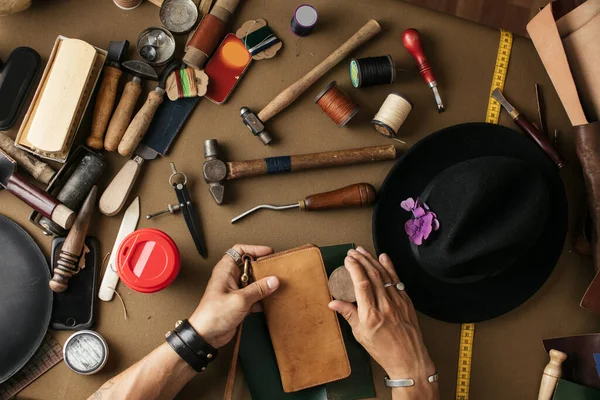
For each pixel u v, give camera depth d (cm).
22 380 112
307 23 113
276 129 117
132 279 106
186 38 117
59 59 108
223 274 106
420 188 114
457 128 113
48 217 109
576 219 119
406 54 119
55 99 108
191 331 101
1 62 114
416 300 113
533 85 120
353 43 116
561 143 120
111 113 114
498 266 105
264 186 116
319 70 115
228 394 106
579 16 112
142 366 102
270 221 116
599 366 115
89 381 112
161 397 103
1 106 112
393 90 119
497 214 101
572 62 114
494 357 118
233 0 114
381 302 105
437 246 105
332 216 117
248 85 117
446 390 116
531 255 114
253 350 112
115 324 113
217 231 115
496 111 120
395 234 113
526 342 118
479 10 118
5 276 112
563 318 119
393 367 105
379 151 115
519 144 114
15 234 112
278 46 117
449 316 113
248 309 103
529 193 101
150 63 114
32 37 116
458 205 101
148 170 116
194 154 116
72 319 112
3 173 111
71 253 110
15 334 111
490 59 120
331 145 118
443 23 120
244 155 117
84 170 111
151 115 113
